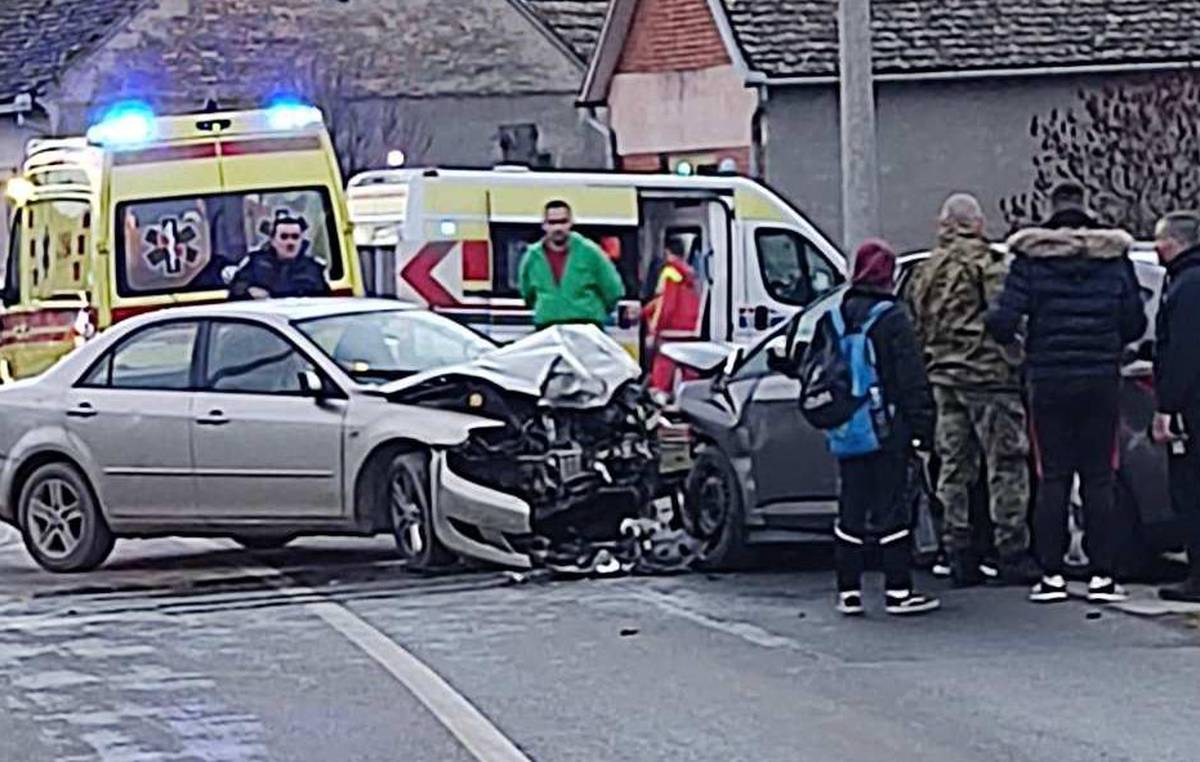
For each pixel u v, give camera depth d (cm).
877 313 1384
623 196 2372
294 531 1658
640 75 3803
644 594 1512
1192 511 1395
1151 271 1503
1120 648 1276
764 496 1581
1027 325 1397
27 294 2350
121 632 1403
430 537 1602
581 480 1606
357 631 1383
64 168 2286
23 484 1736
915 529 1515
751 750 1030
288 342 1669
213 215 2247
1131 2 3472
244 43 4062
